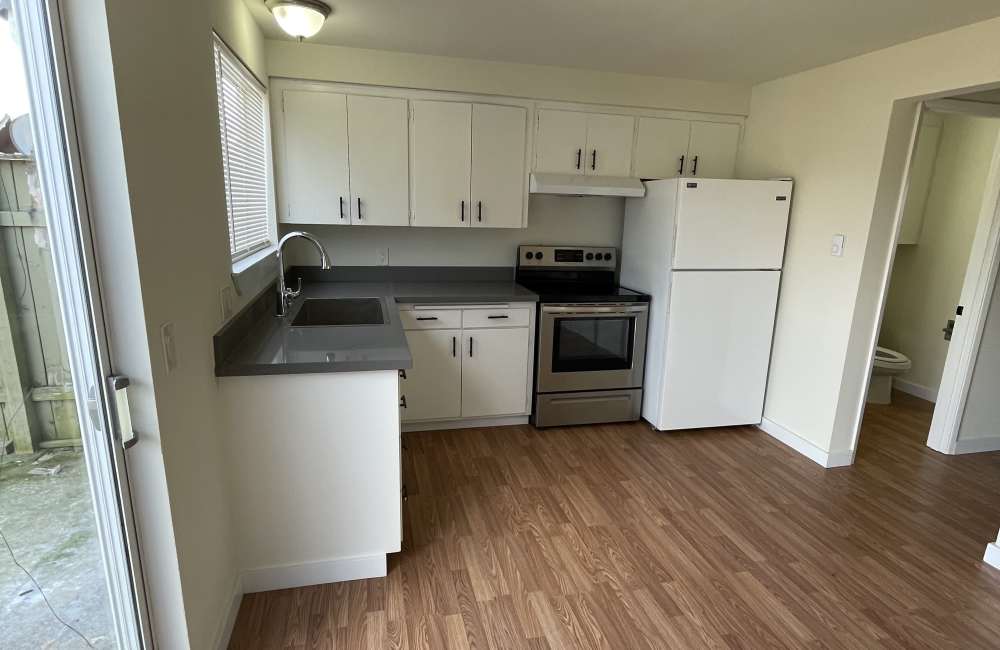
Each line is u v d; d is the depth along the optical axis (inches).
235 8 86.5
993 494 110.0
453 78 125.0
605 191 134.1
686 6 88.7
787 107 129.5
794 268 128.3
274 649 67.0
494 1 88.8
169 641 54.6
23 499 40.4
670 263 125.8
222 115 81.7
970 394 126.1
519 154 132.8
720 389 134.6
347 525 77.6
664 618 73.9
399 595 76.7
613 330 135.9
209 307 66.2
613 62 124.3
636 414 141.6
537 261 148.9
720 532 94.3
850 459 121.6
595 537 91.6
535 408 135.9
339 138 123.0
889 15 88.0
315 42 115.3
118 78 43.4
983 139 149.9
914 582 82.8
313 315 112.7
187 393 57.7
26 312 40.1
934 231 163.8
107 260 45.6
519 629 71.1
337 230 138.5
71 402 44.4
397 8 93.0
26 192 39.6
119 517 48.9
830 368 118.6
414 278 145.3
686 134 140.9
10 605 40.0
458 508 99.6
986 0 79.7
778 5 86.9
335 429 74.0
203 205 64.2
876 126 106.5
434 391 129.5
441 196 130.7
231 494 73.0
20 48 38.9
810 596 79.0
